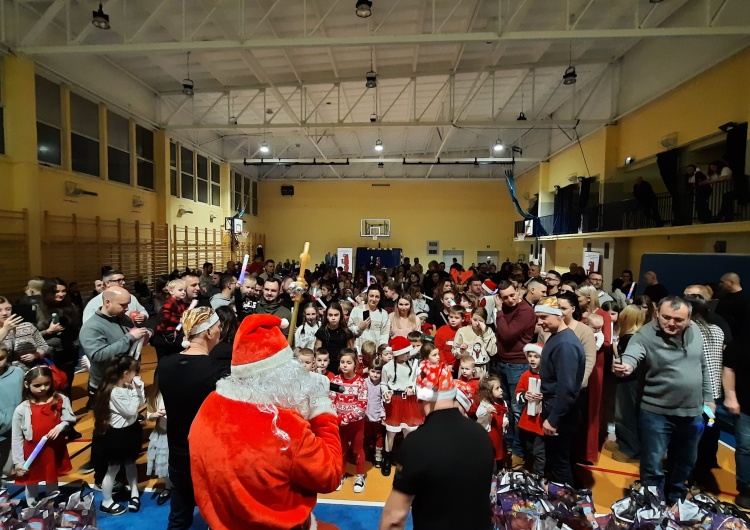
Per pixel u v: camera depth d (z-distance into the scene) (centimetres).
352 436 299
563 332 243
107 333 295
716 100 673
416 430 134
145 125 952
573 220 1195
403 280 851
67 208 708
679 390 233
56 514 214
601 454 342
